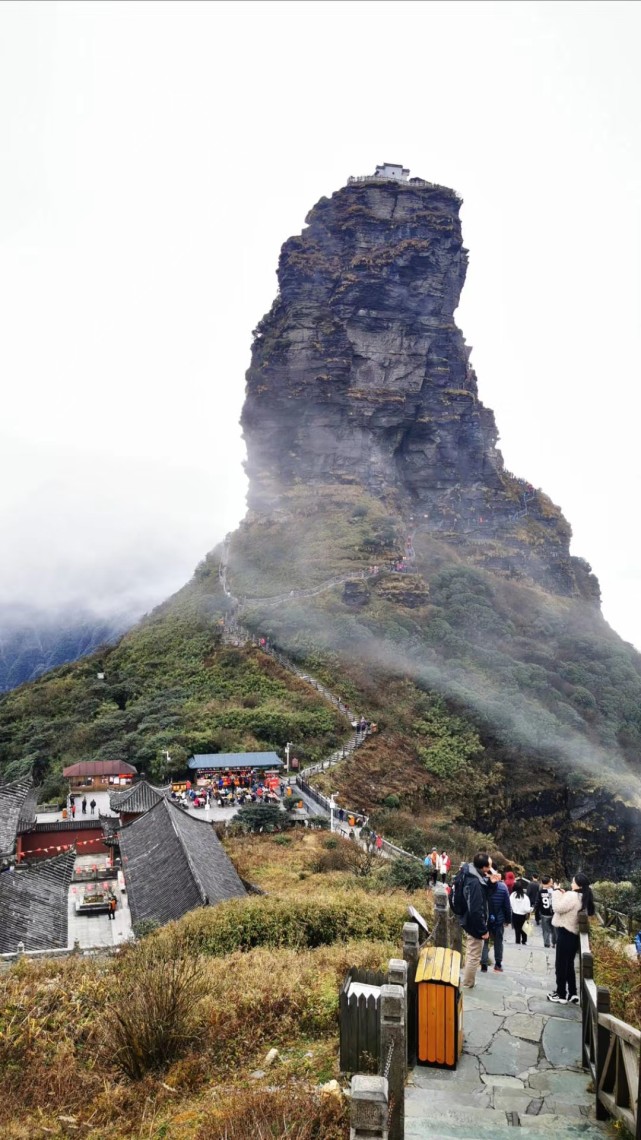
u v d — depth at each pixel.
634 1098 9.86
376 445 121.56
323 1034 15.12
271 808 54.03
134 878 37.72
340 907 23.92
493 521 131.00
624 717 97.56
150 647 99.12
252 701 76.50
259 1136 10.76
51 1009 18.05
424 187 130.25
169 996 15.57
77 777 66.19
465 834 60.22
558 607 118.31
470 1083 11.54
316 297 127.50
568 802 76.69
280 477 124.69
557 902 14.55
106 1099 13.88
